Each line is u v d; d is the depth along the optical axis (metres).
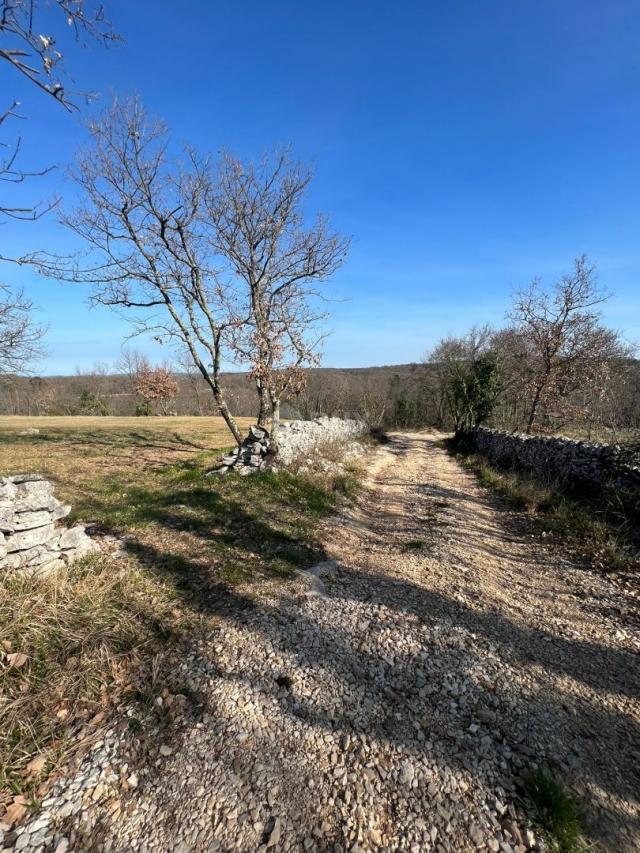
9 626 3.37
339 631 4.00
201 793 2.42
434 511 8.38
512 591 4.91
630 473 7.58
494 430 18.59
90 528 6.10
